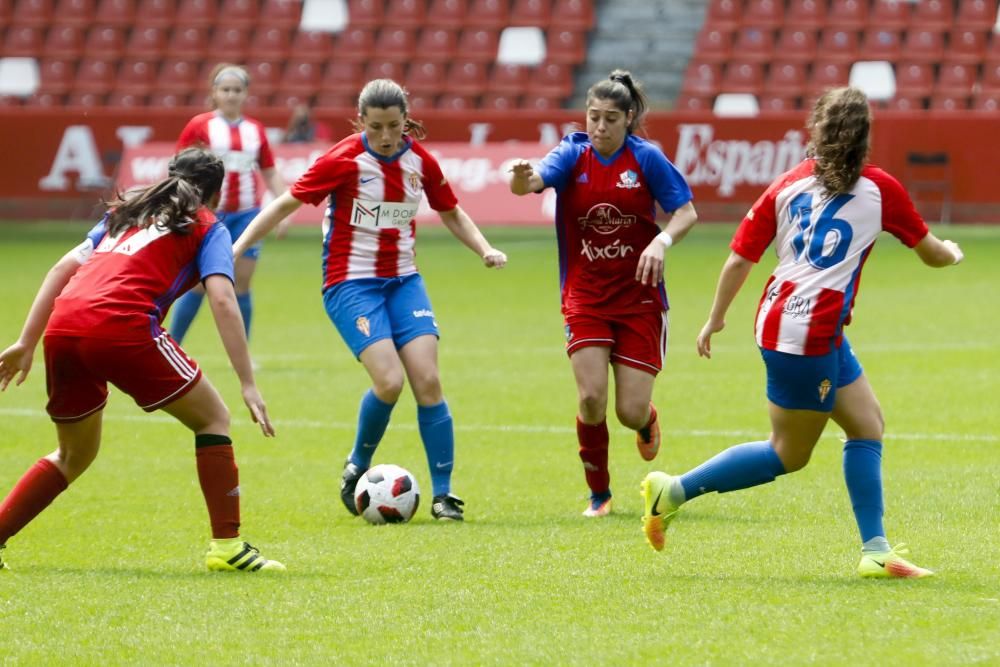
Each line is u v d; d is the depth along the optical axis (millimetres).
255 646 16219
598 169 24500
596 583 19156
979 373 40312
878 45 97438
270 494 26859
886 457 29156
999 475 26906
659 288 25047
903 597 18000
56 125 95375
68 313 19609
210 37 107125
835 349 19203
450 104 101938
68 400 20094
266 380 41344
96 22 108250
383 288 25703
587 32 105750
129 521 24266
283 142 87875
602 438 24625
